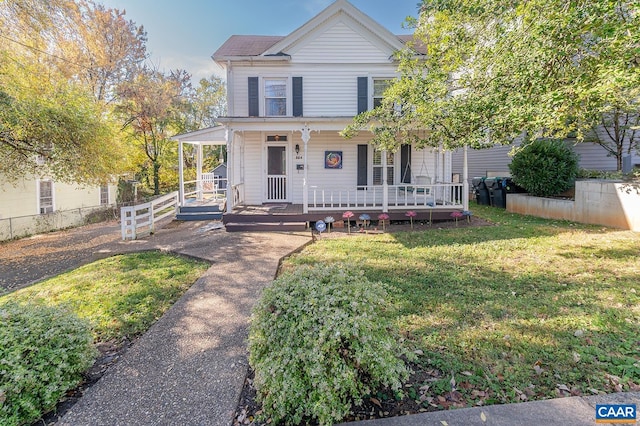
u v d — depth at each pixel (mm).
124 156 12734
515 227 8938
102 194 18125
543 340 3178
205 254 6965
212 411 2418
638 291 4273
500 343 3146
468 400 2396
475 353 2998
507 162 15125
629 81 3699
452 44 6852
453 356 2961
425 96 6988
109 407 2479
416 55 10914
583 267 5328
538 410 2248
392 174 12031
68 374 2652
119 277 5625
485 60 6020
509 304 4027
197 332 3637
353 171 12008
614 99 4332
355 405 2352
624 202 8156
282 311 2521
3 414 2209
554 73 4883
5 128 9055
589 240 7121
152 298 4699
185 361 3070
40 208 14078
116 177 14625
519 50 5180
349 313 2418
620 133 11398
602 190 8719
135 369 2959
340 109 11891
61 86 10844
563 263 5586
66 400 2594
